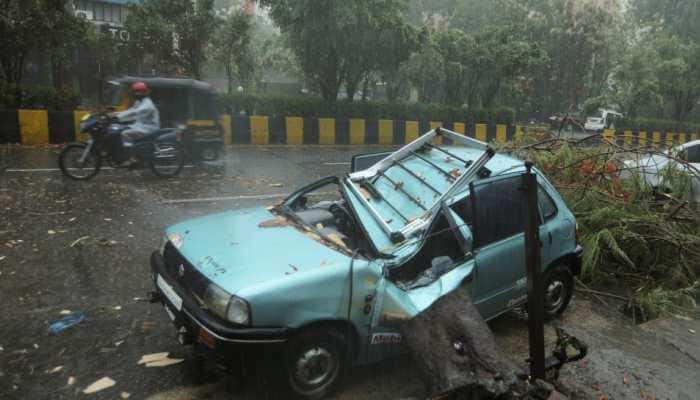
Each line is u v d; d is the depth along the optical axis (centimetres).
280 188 962
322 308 321
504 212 427
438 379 304
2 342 387
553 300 495
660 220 648
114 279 510
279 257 350
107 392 339
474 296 402
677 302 577
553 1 3231
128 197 818
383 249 382
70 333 407
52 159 1091
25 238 598
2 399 325
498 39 2242
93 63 1958
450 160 482
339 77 1892
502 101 2817
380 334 348
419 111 1998
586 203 688
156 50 1673
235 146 1521
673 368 427
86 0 2311
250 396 341
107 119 923
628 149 766
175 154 971
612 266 659
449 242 421
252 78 2611
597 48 3178
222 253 357
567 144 790
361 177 474
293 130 1661
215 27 1702
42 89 1342
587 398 371
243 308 303
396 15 1792
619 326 506
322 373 332
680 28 3775
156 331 420
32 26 1414
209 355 318
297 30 1762
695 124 3136
